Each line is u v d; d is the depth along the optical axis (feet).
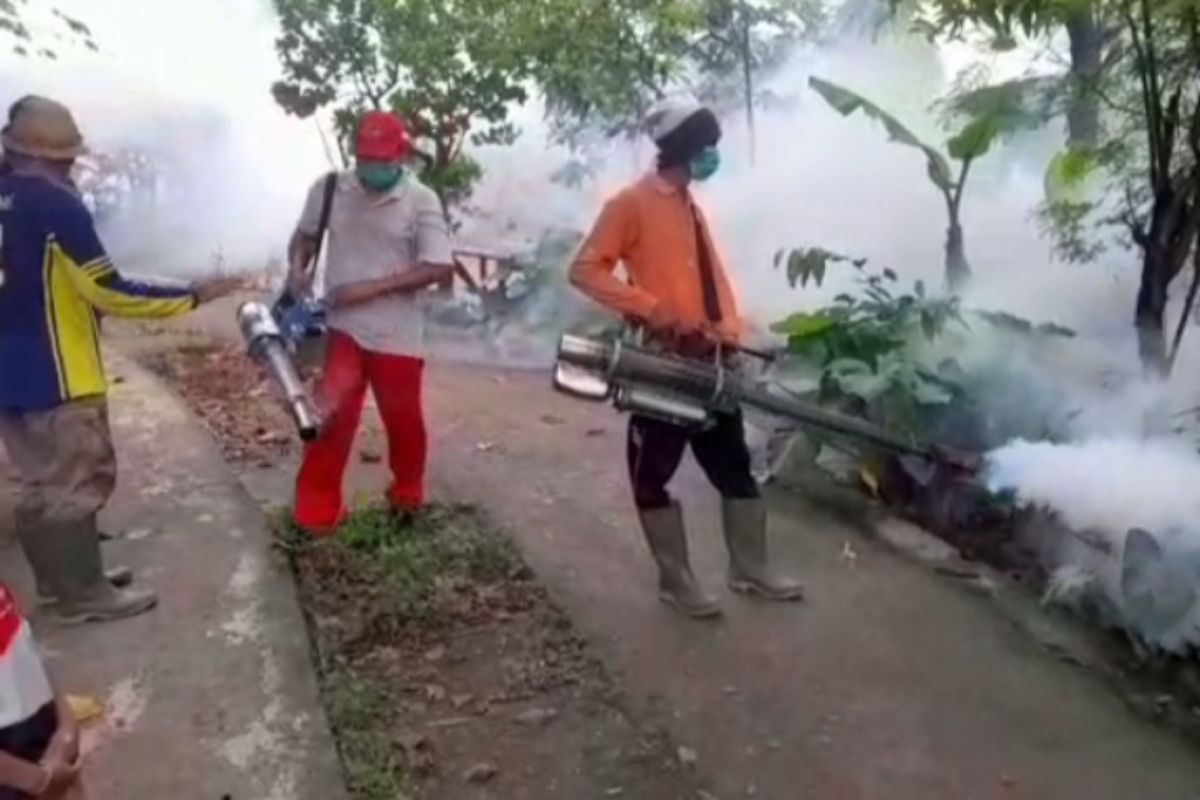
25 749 6.25
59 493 12.56
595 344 12.12
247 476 17.48
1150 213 15.76
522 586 14.16
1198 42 14.10
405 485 15.65
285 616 13.03
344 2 26.21
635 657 12.71
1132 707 11.92
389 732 11.21
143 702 11.32
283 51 26.81
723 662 12.66
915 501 16.37
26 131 11.78
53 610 12.92
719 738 11.30
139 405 20.54
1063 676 12.47
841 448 17.19
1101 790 10.59
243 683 11.69
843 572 14.84
